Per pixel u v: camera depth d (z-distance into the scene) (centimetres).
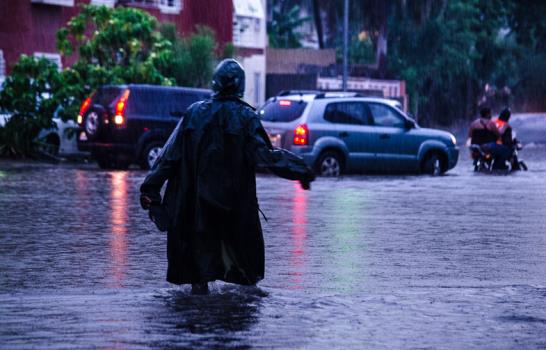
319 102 5031
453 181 4759
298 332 1287
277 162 1521
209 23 9688
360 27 12975
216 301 1500
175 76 7106
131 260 2048
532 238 2508
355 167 5112
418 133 5312
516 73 15162
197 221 1524
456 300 1537
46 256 2098
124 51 6500
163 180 1538
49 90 5922
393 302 1514
